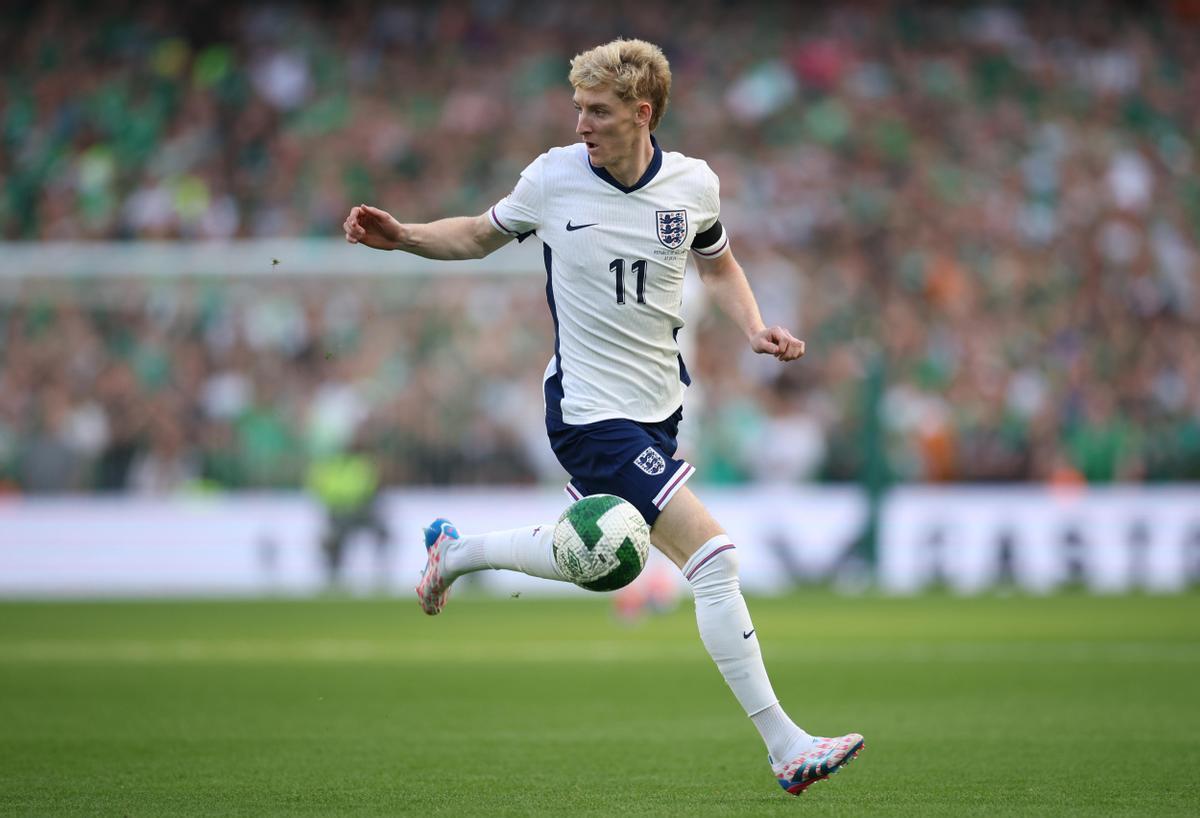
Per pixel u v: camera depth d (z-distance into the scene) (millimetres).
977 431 71375
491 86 98438
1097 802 17875
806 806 17594
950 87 99312
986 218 91625
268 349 69188
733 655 17562
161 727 25516
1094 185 94125
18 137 95000
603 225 17750
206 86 97750
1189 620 48750
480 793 18672
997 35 102188
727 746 23281
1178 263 91188
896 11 102938
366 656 38594
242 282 69625
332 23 101562
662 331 18188
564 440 18266
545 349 69688
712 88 99125
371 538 66062
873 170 94125
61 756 22094
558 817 16844
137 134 95125
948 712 27266
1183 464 69812
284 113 96812
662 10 102750
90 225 91438
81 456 67250
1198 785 19188
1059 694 30016
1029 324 84625
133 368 68562
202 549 65938
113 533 65875
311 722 26172
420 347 69125
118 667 36062
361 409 67375
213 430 67938
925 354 80562
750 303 18734
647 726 25703
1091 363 82250
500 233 18359
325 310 69625
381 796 18438
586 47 101312
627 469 17828
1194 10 103875
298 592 64812
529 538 18266
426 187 92938
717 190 18375
